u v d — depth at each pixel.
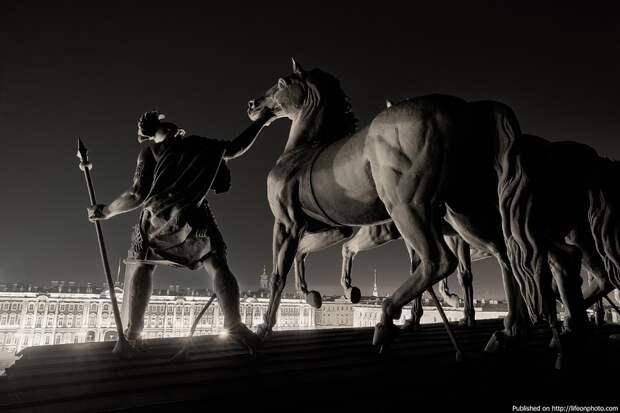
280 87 4.25
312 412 1.74
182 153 3.09
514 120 2.71
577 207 3.32
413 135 2.75
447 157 2.70
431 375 2.38
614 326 6.05
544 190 2.99
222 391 2.09
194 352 3.32
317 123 4.05
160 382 2.30
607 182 3.32
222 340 3.87
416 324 5.13
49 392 2.12
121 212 3.07
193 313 58.50
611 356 2.90
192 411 1.80
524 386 2.10
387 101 4.53
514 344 3.24
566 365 2.49
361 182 3.16
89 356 3.13
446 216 3.85
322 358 3.01
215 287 3.11
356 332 5.14
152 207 2.96
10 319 53.25
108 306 56.44
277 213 3.82
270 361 2.90
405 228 2.79
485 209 3.36
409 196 2.77
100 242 3.06
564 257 3.00
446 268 2.69
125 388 2.16
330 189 3.41
